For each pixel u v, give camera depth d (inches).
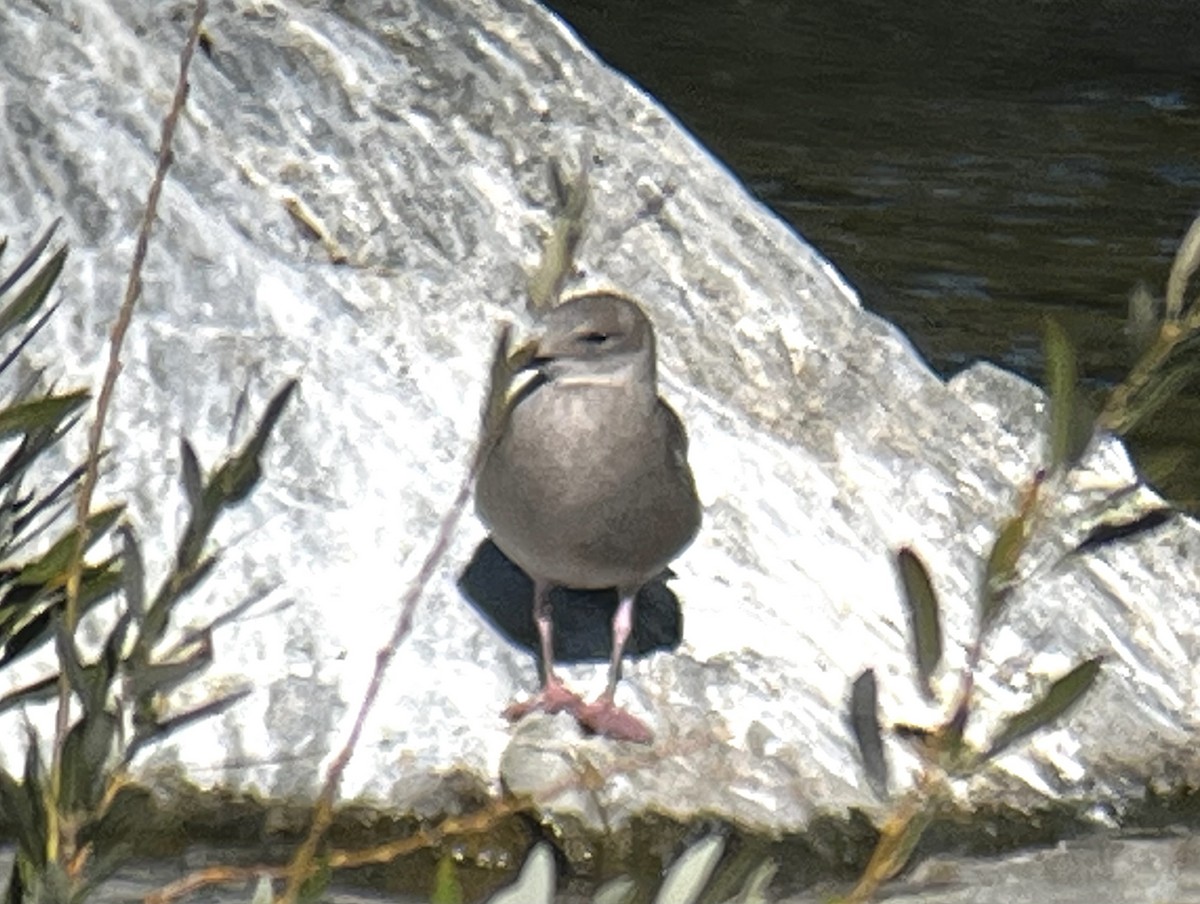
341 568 433.1
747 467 484.4
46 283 262.4
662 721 414.6
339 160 530.6
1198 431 626.5
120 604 405.4
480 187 538.9
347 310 491.5
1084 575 475.8
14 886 206.2
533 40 579.5
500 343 198.8
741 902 194.1
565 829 388.8
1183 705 450.6
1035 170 925.2
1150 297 175.3
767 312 535.5
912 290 768.3
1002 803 415.2
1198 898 397.7
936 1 1194.0
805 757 411.2
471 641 424.5
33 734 220.2
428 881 384.2
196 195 505.4
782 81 1052.5
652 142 569.3
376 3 569.6
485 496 400.8
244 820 385.1
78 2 534.0
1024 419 530.6
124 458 439.5
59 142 503.2
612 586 420.2
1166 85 1077.1
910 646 448.5
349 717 402.9
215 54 540.4
